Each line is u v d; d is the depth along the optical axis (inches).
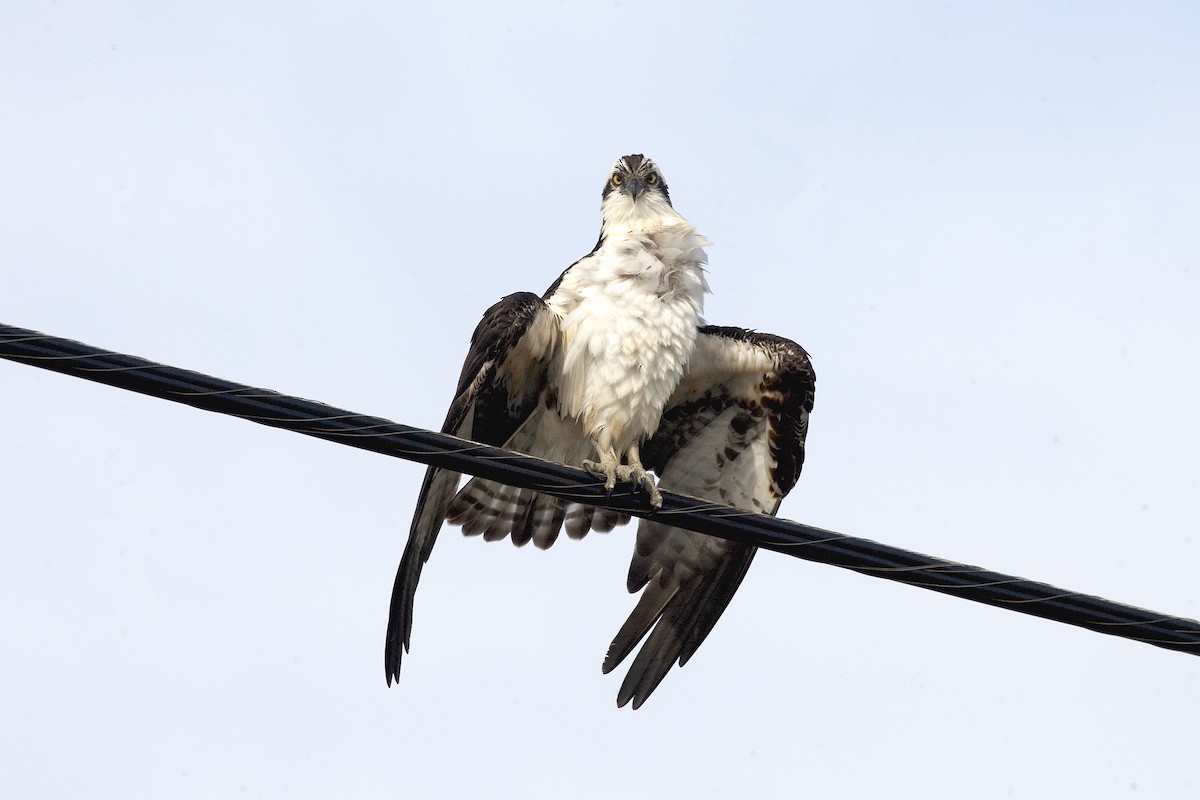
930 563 390.9
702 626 537.3
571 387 513.3
